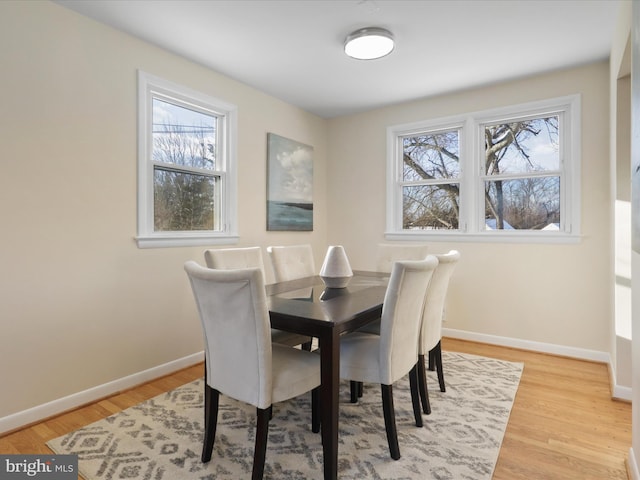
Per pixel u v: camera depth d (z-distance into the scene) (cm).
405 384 264
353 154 439
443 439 193
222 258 245
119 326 254
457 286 370
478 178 363
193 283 168
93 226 239
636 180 141
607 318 304
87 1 220
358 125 434
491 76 329
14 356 205
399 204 414
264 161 372
